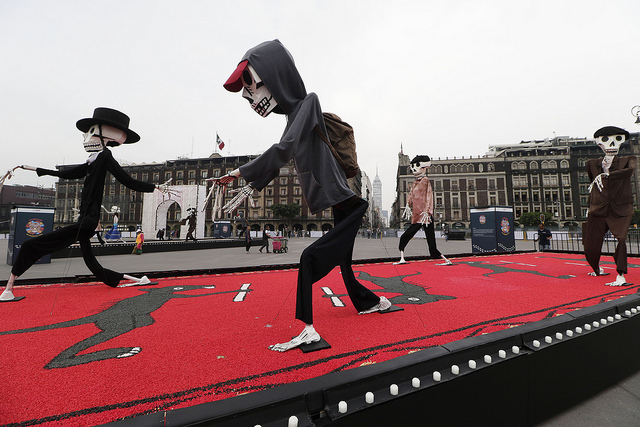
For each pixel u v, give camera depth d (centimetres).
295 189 5525
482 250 986
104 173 355
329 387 97
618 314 196
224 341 182
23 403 112
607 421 148
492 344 137
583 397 164
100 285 396
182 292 344
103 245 1238
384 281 421
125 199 5478
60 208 5656
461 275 477
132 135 399
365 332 197
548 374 148
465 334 192
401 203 5828
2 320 231
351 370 108
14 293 342
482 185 5622
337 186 202
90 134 359
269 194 5562
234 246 1897
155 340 184
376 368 110
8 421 100
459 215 5628
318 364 147
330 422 89
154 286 385
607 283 392
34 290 361
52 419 102
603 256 788
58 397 117
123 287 378
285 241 1473
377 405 97
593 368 171
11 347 173
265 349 169
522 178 5559
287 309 264
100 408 109
